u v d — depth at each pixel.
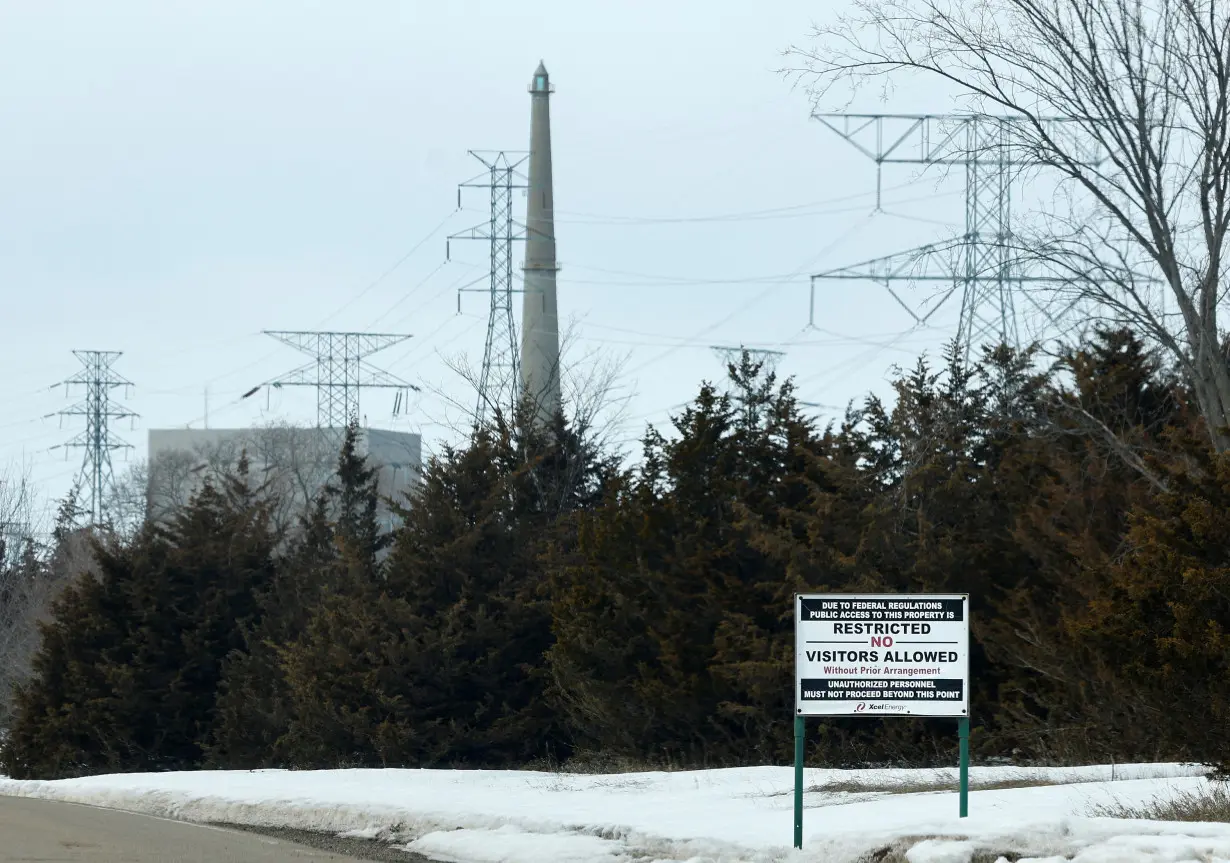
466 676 103.56
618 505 100.69
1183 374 77.94
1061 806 42.53
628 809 49.88
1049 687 73.94
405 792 61.38
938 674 35.94
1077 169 69.94
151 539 124.38
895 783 56.34
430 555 106.88
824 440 92.62
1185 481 48.53
